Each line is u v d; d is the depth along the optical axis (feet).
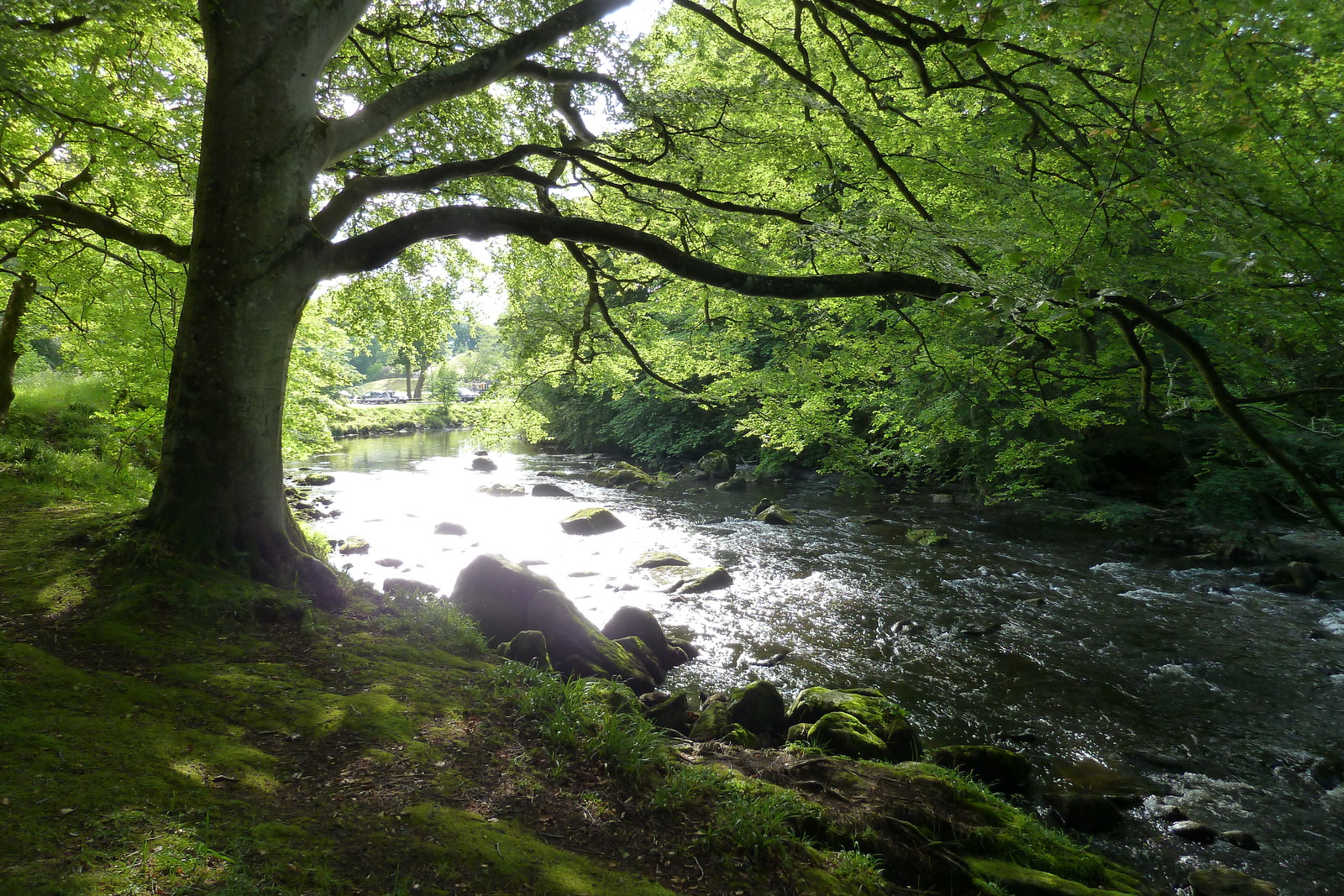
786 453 81.00
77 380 59.52
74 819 9.72
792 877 12.67
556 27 23.08
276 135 19.21
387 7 30.12
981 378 29.12
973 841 16.05
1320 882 17.57
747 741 20.68
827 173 28.19
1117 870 17.01
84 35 23.40
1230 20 13.64
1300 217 17.08
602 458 111.75
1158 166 17.70
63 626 15.99
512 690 17.28
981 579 42.06
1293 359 35.04
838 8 23.09
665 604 37.73
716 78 26.99
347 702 15.26
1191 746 23.72
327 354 59.88
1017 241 21.39
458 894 9.92
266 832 10.39
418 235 20.61
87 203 31.55
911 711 25.90
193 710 13.75
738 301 31.37
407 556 47.26
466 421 34.81
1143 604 37.65
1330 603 37.45
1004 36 23.72
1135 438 56.95
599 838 12.39
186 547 18.98
